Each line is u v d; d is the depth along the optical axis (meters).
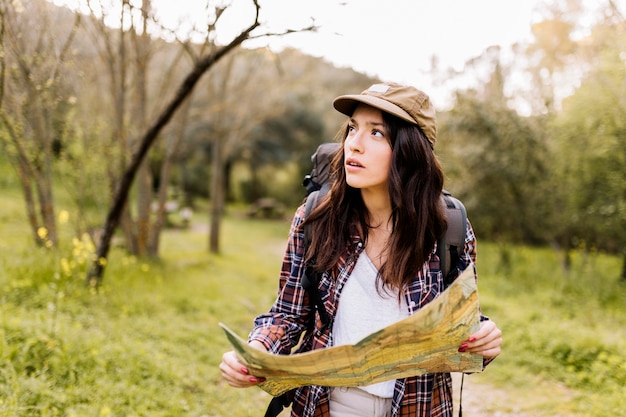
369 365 1.20
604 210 9.65
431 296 1.39
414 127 1.36
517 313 6.81
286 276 1.48
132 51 7.35
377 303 1.39
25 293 5.03
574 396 4.38
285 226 23.44
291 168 31.73
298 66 15.13
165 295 6.59
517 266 12.43
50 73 4.89
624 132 8.84
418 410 1.38
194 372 4.11
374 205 1.43
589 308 7.89
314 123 28.20
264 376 1.27
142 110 7.87
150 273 7.62
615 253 13.53
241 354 1.17
